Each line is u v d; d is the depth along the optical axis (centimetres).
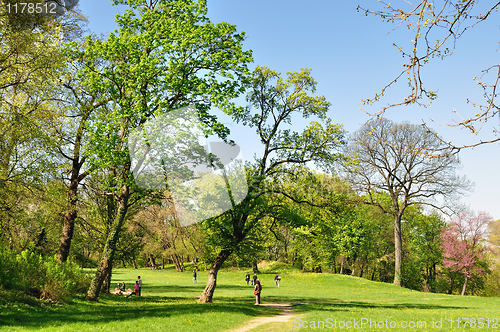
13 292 1588
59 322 1288
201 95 1903
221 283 4281
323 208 2448
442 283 6625
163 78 1873
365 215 5462
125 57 1978
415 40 425
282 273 5419
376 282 4688
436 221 6222
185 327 1372
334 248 5225
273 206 2348
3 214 1850
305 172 2431
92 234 2639
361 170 4275
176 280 4406
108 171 2422
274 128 2427
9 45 1709
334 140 2350
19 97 1958
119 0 2058
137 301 2264
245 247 2316
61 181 2167
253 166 2152
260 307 2269
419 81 430
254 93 2381
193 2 1998
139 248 3011
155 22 1970
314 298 3103
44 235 2684
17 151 1925
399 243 4644
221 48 1986
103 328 1233
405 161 4178
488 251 5484
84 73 1962
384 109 454
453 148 423
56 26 1952
